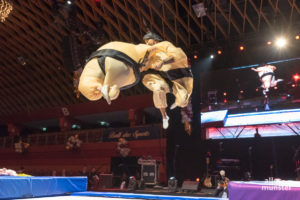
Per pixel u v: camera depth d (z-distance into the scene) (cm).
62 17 1515
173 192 1041
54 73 2194
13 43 2033
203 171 1392
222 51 1524
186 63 390
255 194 340
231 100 1421
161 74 398
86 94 346
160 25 1662
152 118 2397
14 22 1834
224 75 1473
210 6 1413
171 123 1505
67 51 1459
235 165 1301
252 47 1472
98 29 1544
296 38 1372
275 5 1388
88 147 1953
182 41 1692
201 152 1415
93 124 2692
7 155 2325
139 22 1622
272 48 1413
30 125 2822
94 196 569
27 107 2503
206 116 1450
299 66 1324
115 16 1673
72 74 2070
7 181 458
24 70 2242
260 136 1315
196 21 1521
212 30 1609
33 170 2147
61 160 2048
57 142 2175
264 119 1316
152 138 1714
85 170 1647
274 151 1283
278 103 1311
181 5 1538
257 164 1305
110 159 1841
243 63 1465
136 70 362
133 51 363
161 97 384
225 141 1390
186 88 395
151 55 379
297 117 1250
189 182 1084
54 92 2314
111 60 342
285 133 1281
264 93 1352
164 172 1535
